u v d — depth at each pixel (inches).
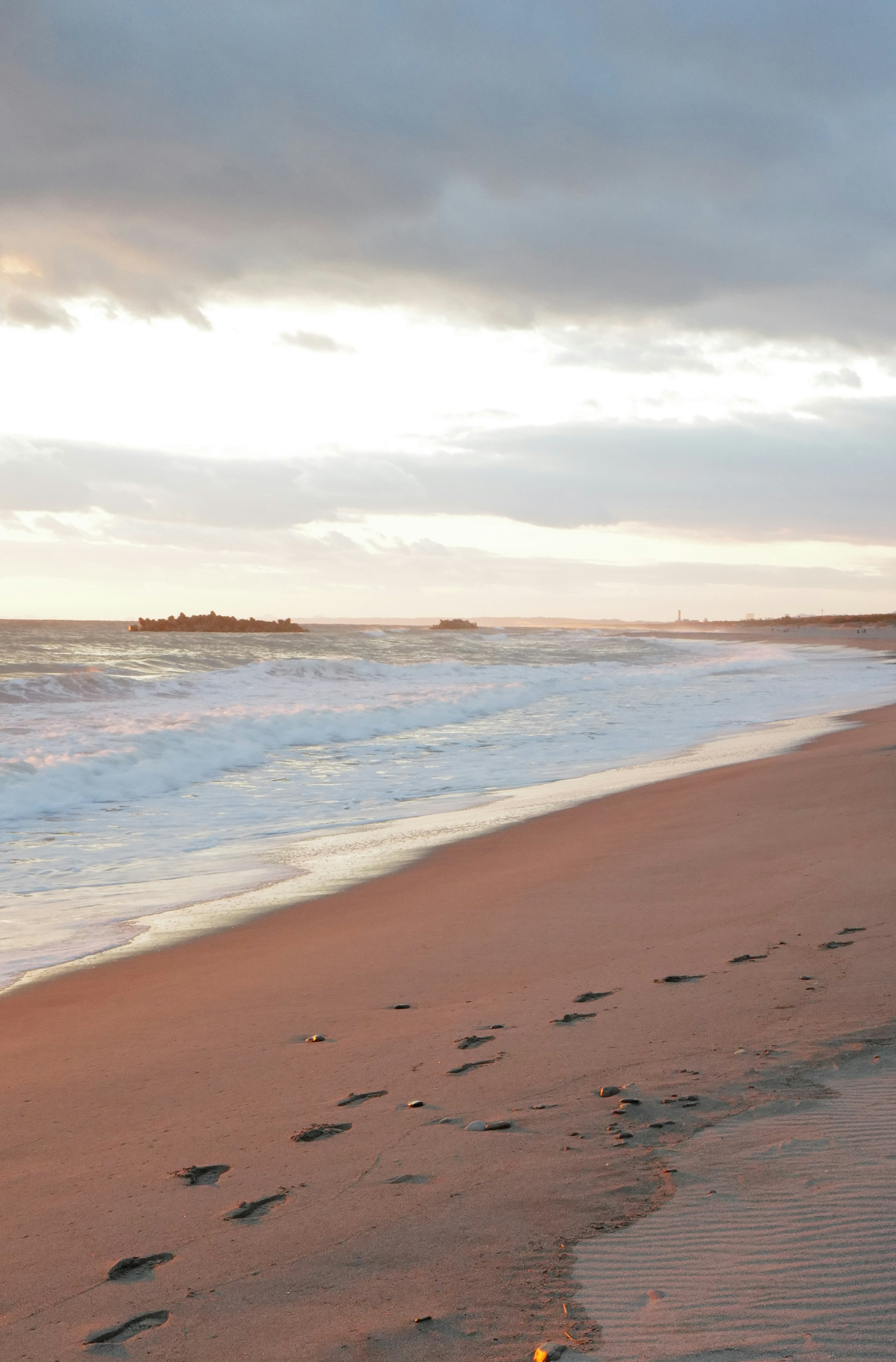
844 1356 79.5
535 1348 83.4
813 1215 101.7
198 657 1581.0
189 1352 87.1
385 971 226.7
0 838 415.2
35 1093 163.6
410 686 1104.8
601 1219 104.9
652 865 323.6
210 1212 114.8
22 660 1409.9
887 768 480.7
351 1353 84.9
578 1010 186.1
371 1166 123.6
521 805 476.7
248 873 353.7
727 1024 169.5
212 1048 181.3
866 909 244.5
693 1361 80.1
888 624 5787.4
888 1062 144.6
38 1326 93.0
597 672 1459.2
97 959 255.1
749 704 995.9
